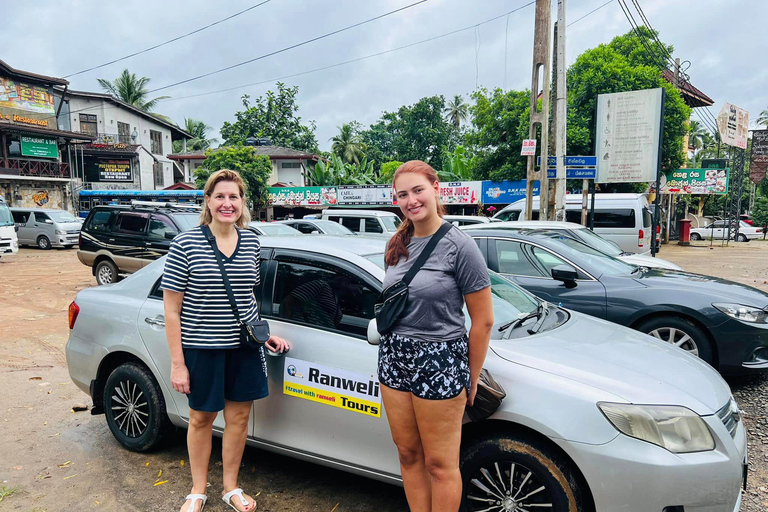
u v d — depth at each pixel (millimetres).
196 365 2652
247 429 3045
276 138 42688
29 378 5219
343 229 12641
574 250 5582
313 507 2955
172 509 2945
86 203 29453
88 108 32250
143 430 3494
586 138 19250
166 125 38125
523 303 3418
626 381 2420
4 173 24094
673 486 2170
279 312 3049
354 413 2688
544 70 10148
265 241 3270
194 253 2600
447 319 2035
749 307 4566
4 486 3174
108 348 3510
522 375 2420
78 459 3523
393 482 2631
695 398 2426
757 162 32812
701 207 38750
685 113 20266
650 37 21703
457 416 2080
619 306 4926
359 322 2787
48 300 9711
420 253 2055
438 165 47156
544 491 2357
